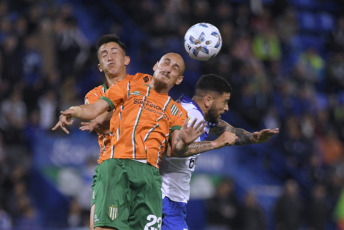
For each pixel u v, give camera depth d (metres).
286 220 49.06
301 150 57.41
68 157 47.03
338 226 53.97
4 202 42.41
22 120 47.09
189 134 19.89
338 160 59.28
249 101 56.28
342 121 64.56
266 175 57.00
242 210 48.00
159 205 20.80
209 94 23.23
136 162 20.44
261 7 71.31
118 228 19.92
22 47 51.28
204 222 49.56
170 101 21.47
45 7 57.81
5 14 55.00
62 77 51.72
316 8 80.94
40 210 45.56
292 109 60.41
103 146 21.52
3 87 48.66
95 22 63.91
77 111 19.67
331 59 70.56
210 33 23.23
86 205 45.88
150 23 59.84
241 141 23.75
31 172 46.06
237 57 57.78
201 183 50.97
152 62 58.78
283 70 67.56
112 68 22.61
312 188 55.91
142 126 20.61
